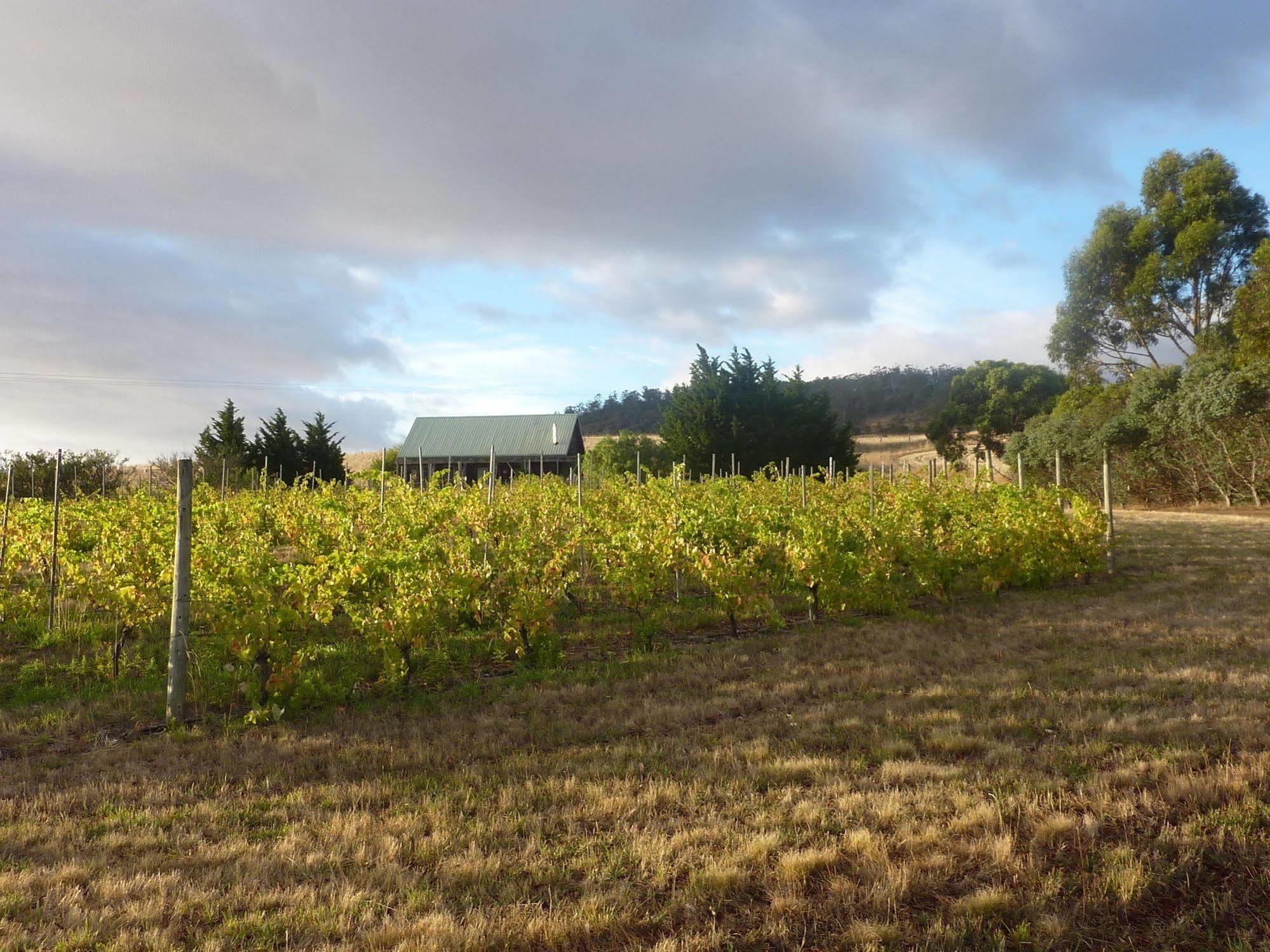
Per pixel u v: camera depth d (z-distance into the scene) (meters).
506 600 8.37
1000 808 4.23
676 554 9.80
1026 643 8.35
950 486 16.05
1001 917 3.33
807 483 20.12
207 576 6.87
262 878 3.73
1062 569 12.47
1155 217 36.62
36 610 9.50
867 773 4.92
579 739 5.77
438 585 7.60
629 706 6.54
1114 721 5.52
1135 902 3.43
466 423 44.00
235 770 5.27
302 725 6.30
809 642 8.69
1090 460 31.11
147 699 6.87
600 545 10.32
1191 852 3.76
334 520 12.14
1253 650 7.63
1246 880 3.59
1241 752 4.90
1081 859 3.74
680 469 18.05
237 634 6.38
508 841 4.11
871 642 8.65
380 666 7.70
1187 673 6.73
